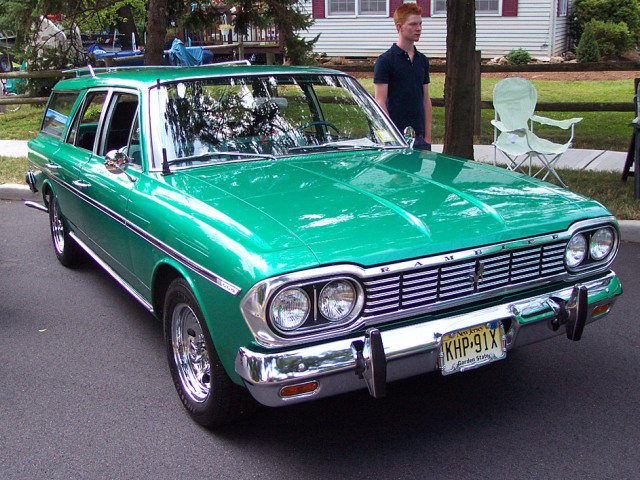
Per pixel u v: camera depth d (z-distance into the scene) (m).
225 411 3.14
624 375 3.75
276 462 3.03
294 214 2.99
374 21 19.20
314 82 4.42
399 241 2.78
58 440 3.26
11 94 16.25
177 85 3.97
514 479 2.85
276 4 11.68
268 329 2.58
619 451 3.03
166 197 3.43
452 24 7.07
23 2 11.95
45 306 5.05
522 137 7.48
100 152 4.56
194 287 3.06
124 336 4.50
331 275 2.61
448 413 3.41
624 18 19.52
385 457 3.04
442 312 2.94
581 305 3.06
